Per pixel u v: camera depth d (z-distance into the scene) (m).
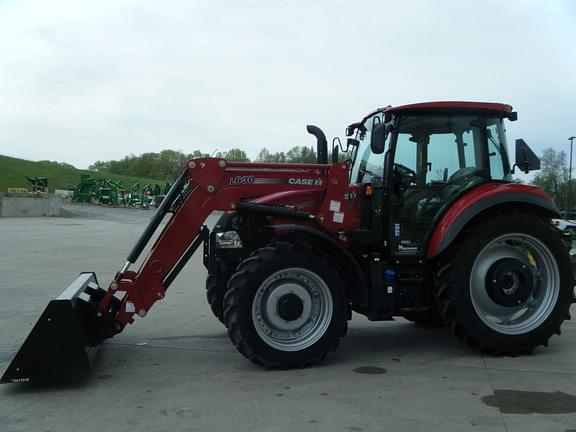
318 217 5.13
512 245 5.33
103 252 14.32
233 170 5.03
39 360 4.20
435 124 5.36
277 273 4.69
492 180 5.41
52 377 4.21
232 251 5.27
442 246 4.95
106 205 42.97
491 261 5.19
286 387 4.26
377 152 5.00
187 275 11.07
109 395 4.12
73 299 4.42
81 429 3.50
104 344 5.65
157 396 4.09
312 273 4.76
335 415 3.68
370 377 4.51
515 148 5.47
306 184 5.17
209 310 7.48
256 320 4.67
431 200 5.31
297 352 4.71
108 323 4.84
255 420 3.61
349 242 5.29
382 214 5.21
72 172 83.94
